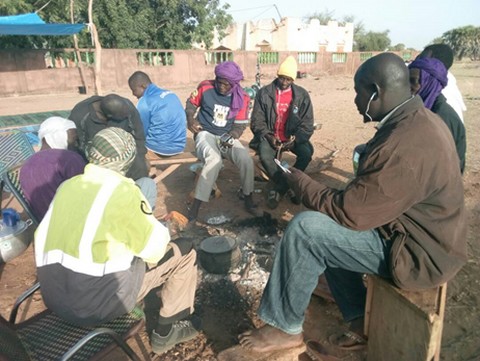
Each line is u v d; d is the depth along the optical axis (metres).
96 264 1.88
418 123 1.84
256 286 3.21
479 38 48.72
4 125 7.38
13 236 3.57
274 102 4.86
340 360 2.41
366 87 2.01
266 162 4.71
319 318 2.89
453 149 1.92
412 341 1.98
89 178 1.96
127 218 1.91
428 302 1.92
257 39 36.06
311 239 2.05
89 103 4.00
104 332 1.83
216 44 36.50
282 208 4.73
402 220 1.93
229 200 4.98
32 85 16.98
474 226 4.19
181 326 2.58
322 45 37.62
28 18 13.69
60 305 1.92
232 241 3.46
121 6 21.81
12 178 3.04
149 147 4.94
